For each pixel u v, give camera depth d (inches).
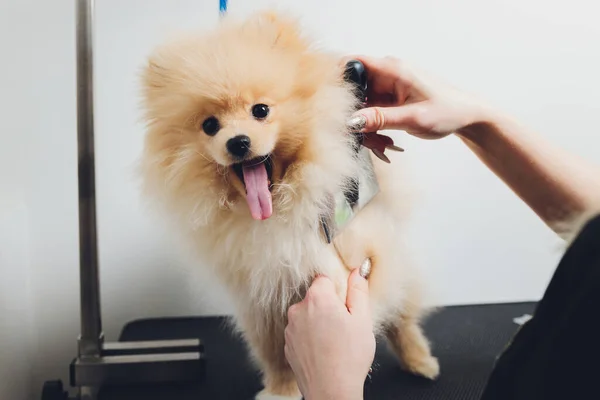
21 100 43.6
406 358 37.1
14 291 42.6
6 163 44.4
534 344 14.2
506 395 14.7
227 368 39.9
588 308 12.1
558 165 33.3
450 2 47.7
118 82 44.6
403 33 47.6
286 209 25.5
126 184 46.5
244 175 24.9
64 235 46.8
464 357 40.9
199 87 24.0
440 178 50.8
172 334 45.4
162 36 31.3
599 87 51.1
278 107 24.7
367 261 27.8
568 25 49.6
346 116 26.9
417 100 32.5
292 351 25.5
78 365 36.2
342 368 23.4
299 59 26.2
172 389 36.8
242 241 26.5
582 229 14.1
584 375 12.0
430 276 49.8
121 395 36.1
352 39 47.1
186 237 28.3
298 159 25.7
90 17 31.5
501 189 51.8
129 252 48.1
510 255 53.7
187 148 25.4
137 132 45.6
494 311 50.8
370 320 25.6
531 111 50.9
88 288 35.7
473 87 49.7
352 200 26.8
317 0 45.9
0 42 42.3
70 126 44.8
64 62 43.5
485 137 34.2
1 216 41.6
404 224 31.8
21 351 44.1
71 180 45.8
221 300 38.5
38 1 42.3
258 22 26.7
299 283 26.8
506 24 48.8
